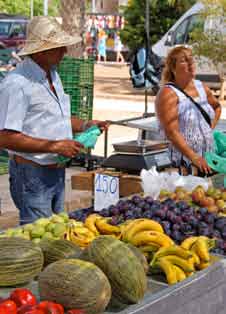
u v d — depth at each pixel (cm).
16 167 460
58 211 472
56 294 290
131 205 415
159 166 563
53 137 454
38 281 302
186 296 323
